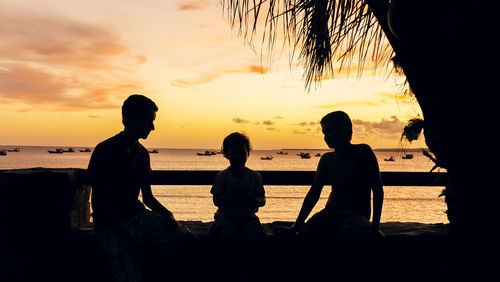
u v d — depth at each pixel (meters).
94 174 2.11
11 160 160.12
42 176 2.58
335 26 2.12
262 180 2.83
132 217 2.22
